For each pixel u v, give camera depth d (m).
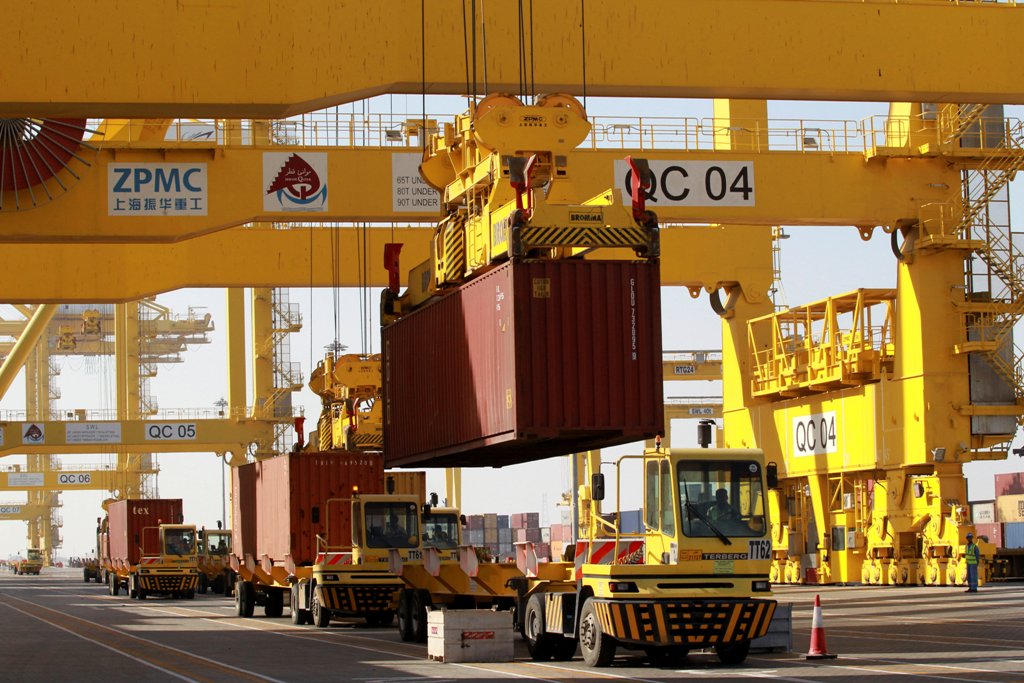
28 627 34.25
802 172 37.72
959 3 31.47
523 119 22.34
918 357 41.56
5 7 26.77
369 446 47.59
